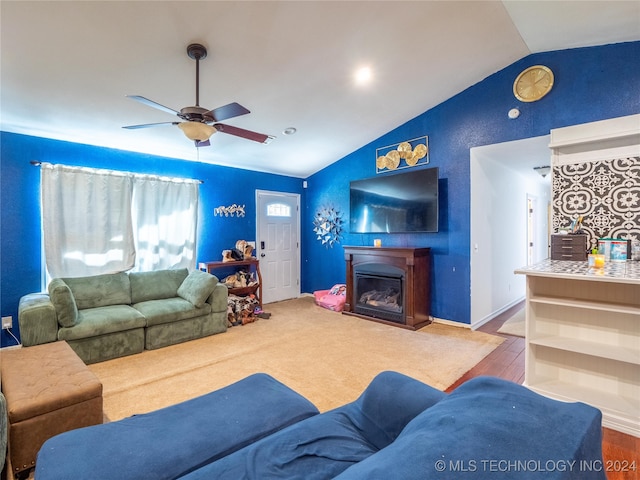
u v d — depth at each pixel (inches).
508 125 143.6
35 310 112.7
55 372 80.3
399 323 167.6
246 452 47.9
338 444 49.5
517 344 137.9
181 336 145.1
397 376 61.5
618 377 86.6
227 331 161.9
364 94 146.6
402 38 112.5
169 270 171.6
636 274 75.6
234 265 198.8
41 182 140.3
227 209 207.5
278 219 235.6
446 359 122.0
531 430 28.9
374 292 187.9
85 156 154.3
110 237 157.5
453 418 32.4
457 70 139.3
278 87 130.7
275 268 233.8
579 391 88.7
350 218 207.5
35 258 141.7
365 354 128.3
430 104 165.8
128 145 163.5
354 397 94.9
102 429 54.8
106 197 156.1
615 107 117.6
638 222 99.8
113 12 83.9
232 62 110.2
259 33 98.8
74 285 140.6
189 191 186.2
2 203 134.6
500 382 40.8
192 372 114.0
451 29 111.2
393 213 182.5
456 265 164.6
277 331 161.3
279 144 186.2
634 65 114.3
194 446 50.4
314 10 93.5
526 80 136.9
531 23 109.5
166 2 82.7
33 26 85.7
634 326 84.7
